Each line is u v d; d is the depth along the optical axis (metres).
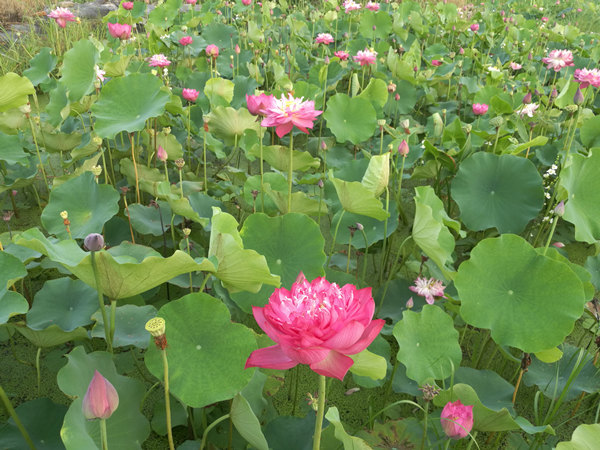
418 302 1.62
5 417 1.31
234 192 2.10
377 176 1.55
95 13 5.12
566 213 1.50
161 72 3.31
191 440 1.20
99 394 0.78
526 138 2.52
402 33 4.31
